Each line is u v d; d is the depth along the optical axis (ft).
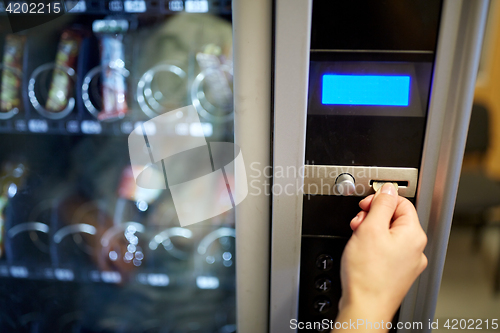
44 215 3.13
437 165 1.46
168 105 2.72
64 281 3.24
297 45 1.37
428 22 1.36
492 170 5.58
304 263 1.68
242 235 1.68
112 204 3.13
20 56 2.73
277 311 1.72
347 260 1.34
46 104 2.68
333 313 1.73
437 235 1.53
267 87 1.49
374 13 1.37
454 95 1.38
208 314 3.14
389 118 1.45
